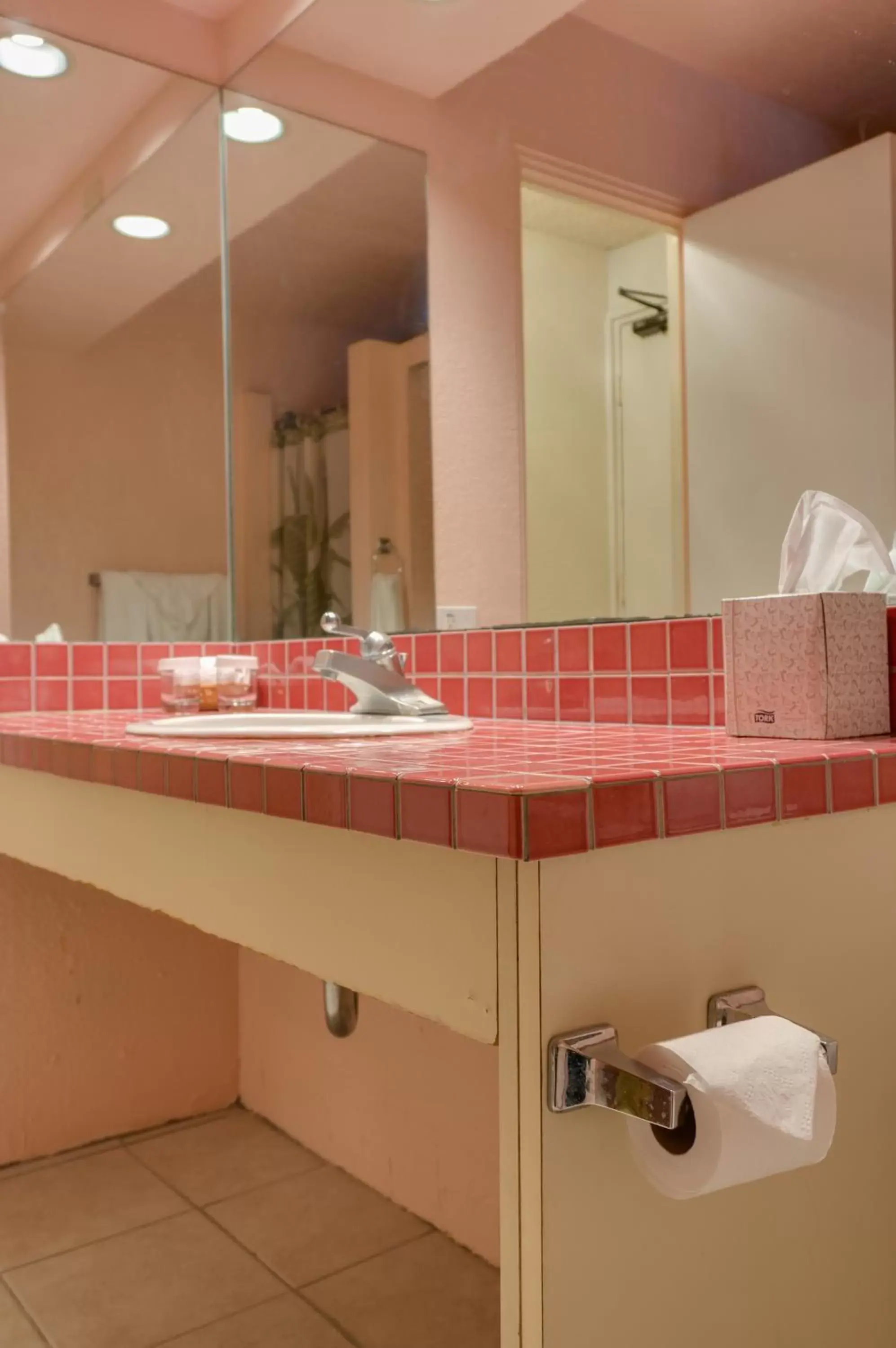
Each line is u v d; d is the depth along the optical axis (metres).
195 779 0.87
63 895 1.89
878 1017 0.83
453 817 0.62
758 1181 0.74
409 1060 1.67
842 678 0.96
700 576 1.23
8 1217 1.68
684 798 0.66
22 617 1.85
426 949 0.67
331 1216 1.67
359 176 1.75
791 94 1.14
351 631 1.42
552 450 1.41
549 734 1.13
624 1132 0.64
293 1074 1.95
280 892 0.80
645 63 1.28
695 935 0.69
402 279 1.67
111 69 1.91
